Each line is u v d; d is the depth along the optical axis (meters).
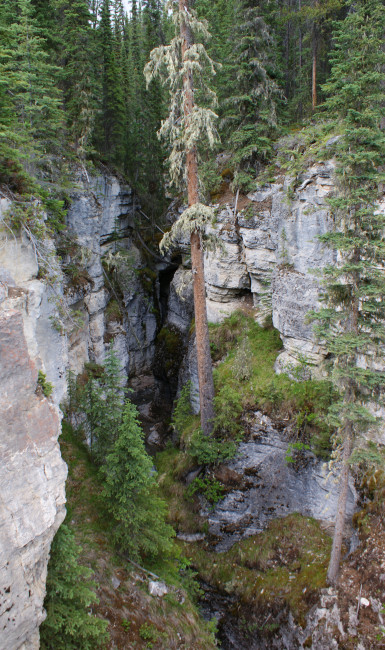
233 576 15.73
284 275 17.89
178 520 17.50
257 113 20.50
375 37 9.63
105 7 28.30
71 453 15.15
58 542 9.17
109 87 28.05
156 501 13.45
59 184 20.77
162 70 15.41
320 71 26.70
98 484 14.41
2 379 7.05
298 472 16.20
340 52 10.93
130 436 11.62
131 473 11.80
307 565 14.59
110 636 10.70
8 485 7.12
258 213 19.52
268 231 19.20
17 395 7.34
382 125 12.95
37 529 7.54
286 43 28.38
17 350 7.29
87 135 24.52
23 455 7.41
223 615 15.59
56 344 13.94
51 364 13.62
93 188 25.77
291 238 17.78
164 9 14.82
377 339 10.79
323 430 15.85
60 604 9.15
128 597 12.01
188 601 13.67
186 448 19.16
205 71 15.72
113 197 28.77
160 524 13.52
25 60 17.44
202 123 14.60
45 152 20.84
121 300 28.83
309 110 25.22
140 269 32.50
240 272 21.44
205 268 22.50
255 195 20.11
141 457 11.75
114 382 14.42
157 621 12.02
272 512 16.41
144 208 33.91
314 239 16.69
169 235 16.77
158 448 23.45
